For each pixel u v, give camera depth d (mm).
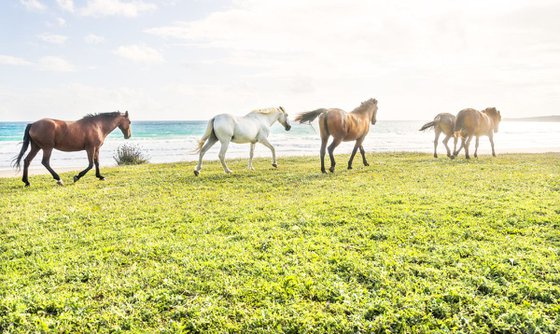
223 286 4559
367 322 3740
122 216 7840
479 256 5230
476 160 16688
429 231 6320
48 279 4848
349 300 4164
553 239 5902
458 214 7316
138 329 3764
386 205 8125
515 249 5484
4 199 9688
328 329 3695
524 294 4223
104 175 14039
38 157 25016
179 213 8023
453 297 4152
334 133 13070
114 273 4996
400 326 3715
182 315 3996
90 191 10680
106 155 26781
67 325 3824
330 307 4051
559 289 4230
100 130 12508
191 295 4430
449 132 18125
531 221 6777
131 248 5812
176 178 12750
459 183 10672
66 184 12070
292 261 5191
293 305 4078
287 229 6703
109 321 3896
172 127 82562
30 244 6219
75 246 6148
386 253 5414
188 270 5012
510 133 63594
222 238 6281
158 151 29031
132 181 12305
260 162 17766
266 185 11070
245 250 5668
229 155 26016
